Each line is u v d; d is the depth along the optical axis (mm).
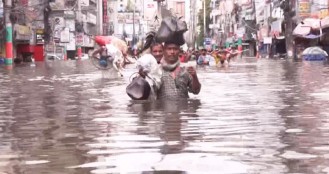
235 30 126000
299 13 65500
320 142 6645
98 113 10070
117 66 23969
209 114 9578
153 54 12094
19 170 5348
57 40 88375
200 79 20781
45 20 82875
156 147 6461
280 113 9680
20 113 10398
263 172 5070
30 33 72500
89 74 27188
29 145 6758
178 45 12227
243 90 15070
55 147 6602
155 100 11922
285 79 20297
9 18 58375
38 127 8398
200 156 5855
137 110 10320
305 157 5727
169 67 11859
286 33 72625
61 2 89688
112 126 8312
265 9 94688
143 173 5113
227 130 7719
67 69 35812
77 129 8094
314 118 8938
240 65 38625
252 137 7070
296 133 7363
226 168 5246
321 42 56250
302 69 29453
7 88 17641
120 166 5438
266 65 38125
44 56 77812
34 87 18000
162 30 12023
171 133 7516
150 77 11961
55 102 12547
